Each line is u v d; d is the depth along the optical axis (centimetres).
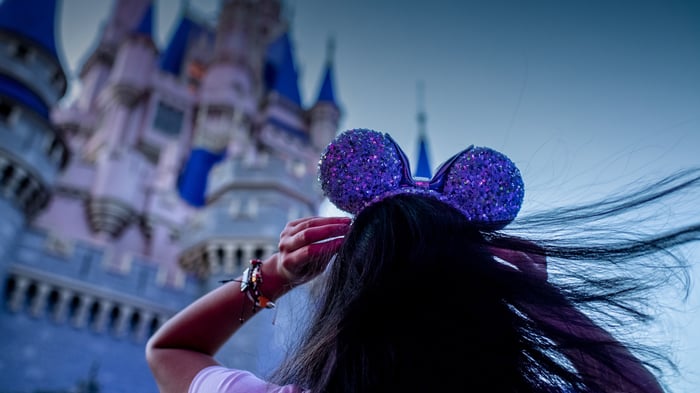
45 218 2816
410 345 76
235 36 5162
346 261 94
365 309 81
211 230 2092
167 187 3500
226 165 2264
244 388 89
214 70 4891
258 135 4922
